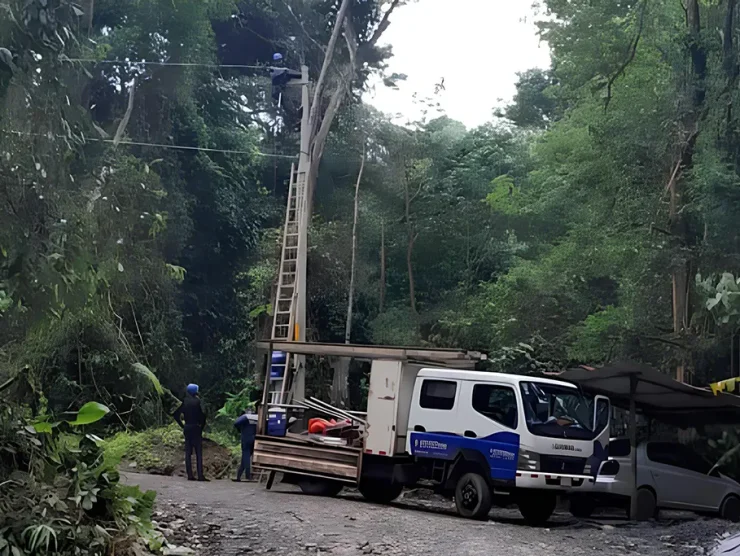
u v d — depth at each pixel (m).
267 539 10.80
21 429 8.38
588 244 22.12
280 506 13.78
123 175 10.68
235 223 32.88
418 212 32.75
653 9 19.97
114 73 27.47
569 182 22.69
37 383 9.13
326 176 33.09
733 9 17.16
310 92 30.56
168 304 24.14
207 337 32.16
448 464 14.91
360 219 31.88
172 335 26.27
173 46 28.00
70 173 9.46
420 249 32.47
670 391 15.69
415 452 15.20
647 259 18.66
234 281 33.34
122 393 12.02
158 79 28.16
